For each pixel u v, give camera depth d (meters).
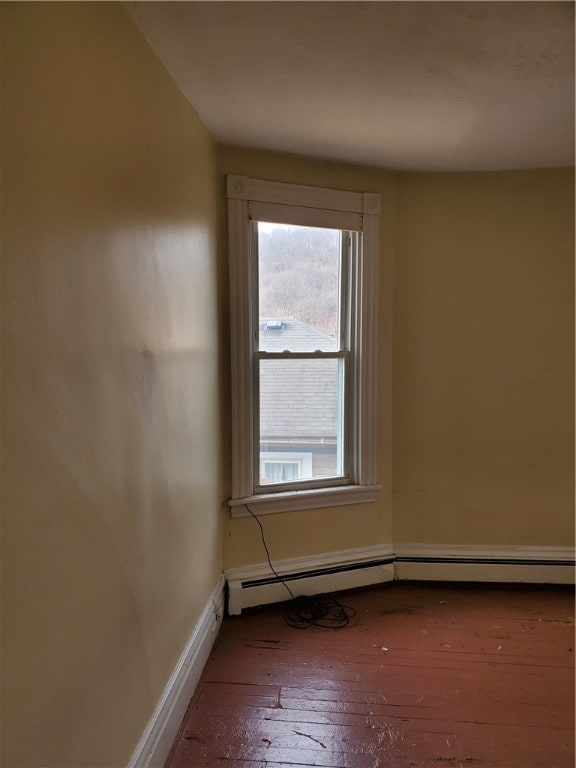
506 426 2.91
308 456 2.78
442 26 1.46
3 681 0.85
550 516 2.92
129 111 1.37
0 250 0.83
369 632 2.41
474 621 2.52
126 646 1.34
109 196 1.24
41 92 0.95
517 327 2.87
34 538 0.93
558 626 2.48
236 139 2.33
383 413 2.88
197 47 1.55
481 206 2.82
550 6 1.36
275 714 1.85
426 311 2.87
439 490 2.94
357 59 1.64
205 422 2.18
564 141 2.38
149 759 1.47
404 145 2.41
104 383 1.21
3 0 0.84
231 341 2.49
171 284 1.71
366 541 2.90
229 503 2.52
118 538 1.29
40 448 0.95
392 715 1.84
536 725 1.80
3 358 0.84
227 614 2.54
